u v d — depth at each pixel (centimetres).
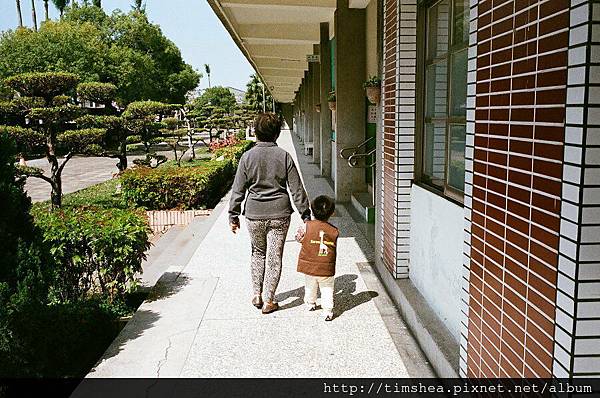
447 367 276
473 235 235
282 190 386
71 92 1658
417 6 396
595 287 154
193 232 766
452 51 327
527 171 183
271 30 1166
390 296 425
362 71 859
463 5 314
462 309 252
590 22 147
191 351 335
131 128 1364
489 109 214
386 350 329
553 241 167
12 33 2970
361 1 816
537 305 177
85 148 1112
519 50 187
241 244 618
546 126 170
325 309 379
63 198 1377
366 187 873
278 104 4856
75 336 353
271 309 394
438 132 367
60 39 2972
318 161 1581
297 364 315
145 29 3884
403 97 402
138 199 968
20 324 316
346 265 513
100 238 434
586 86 148
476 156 229
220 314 395
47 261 342
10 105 1050
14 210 315
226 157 1388
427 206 364
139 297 490
